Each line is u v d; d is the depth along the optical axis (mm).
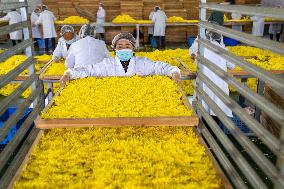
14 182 1986
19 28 2973
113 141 2457
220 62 4672
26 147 2621
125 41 3908
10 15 12297
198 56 3410
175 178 1983
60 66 5406
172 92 3395
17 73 2752
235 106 2199
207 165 2186
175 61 5965
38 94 3527
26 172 2096
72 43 5254
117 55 3967
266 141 1683
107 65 4004
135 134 2602
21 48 2984
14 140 2498
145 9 14672
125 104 3043
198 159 2234
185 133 2637
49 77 4785
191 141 2496
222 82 4691
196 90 3523
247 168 1891
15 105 5500
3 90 6453
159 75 3979
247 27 14234
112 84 3619
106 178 1983
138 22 12539
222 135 2416
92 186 1931
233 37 2215
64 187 1918
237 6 2111
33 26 13039
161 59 6133
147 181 1953
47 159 2260
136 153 2299
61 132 2654
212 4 2736
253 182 1771
